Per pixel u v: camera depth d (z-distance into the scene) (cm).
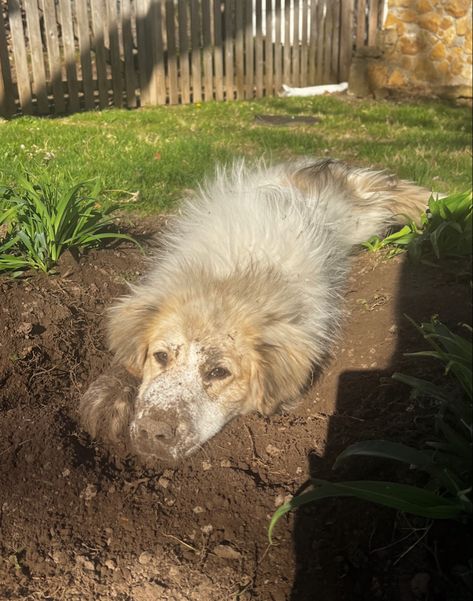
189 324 66
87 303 82
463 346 54
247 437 66
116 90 208
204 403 64
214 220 84
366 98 232
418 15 220
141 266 91
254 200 87
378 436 61
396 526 52
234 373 66
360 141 163
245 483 61
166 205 114
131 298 74
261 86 233
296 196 93
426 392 54
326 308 78
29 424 65
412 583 48
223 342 66
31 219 84
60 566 54
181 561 54
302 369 69
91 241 91
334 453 62
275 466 63
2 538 55
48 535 56
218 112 200
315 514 56
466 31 214
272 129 173
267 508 58
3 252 84
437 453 51
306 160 115
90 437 66
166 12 208
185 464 63
